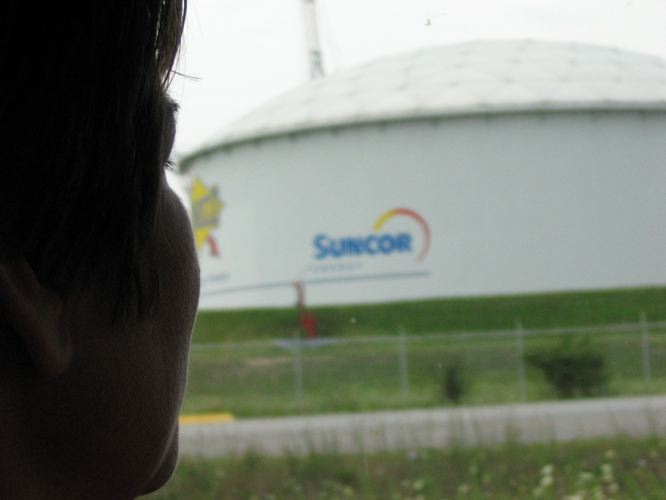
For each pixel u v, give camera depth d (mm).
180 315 522
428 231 24719
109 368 457
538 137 23844
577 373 12508
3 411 421
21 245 411
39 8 415
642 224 23312
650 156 23391
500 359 16484
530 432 7629
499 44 28750
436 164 24703
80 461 455
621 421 8133
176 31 484
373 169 25266
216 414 12211
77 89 423
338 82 28797
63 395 442
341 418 10164
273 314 26203
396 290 24969
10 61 411
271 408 12695
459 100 24641
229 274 27734
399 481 5641
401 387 14844
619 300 23250
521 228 23938
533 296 23703
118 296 452
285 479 5797
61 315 434
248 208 27156
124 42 437
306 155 26031
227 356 18859
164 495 5125
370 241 25297
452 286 24484
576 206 23578
